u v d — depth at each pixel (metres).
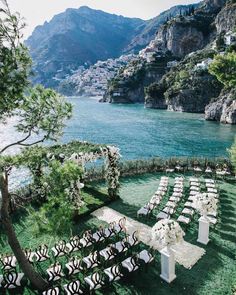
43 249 13.78
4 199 10.40
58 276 12.19
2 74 8.59
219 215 18.28
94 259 12.89
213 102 92.44
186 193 22.47
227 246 14.80
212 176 26.86
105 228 16.42
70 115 11.03
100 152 20.89
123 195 22.52
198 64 131.75
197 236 15.85
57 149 21.89
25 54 8.98
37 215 10.55
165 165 28.98
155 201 18.98
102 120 96.06
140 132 71.19
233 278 12.40
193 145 55.12
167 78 144.50
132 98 192.00
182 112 120.81
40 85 10.71
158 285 12.10
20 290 11.96
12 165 10.73
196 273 12.80
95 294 11.59
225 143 56.12
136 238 14.57
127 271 12.91
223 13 182.88
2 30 8.38
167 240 11.82
